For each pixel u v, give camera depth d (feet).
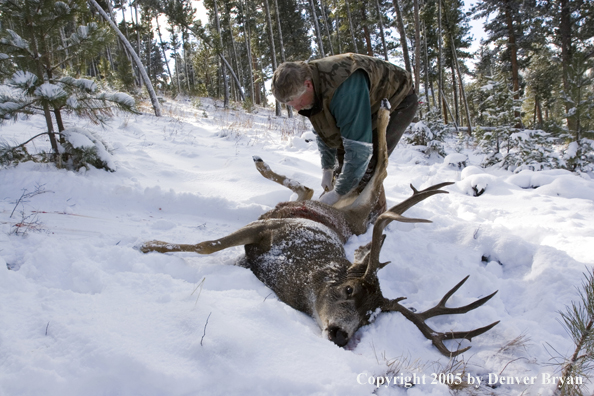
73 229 11.82
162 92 80.38
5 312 6.95
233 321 7.47
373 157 13.91
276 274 10.26
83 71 20.18
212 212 15.25
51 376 5.62
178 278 10.00
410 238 13.79
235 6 97.76
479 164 34.01
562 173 26.45
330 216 12.47
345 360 7.19
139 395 5.84
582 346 7.35
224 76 75.72
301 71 11.14
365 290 8.77
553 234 15.40
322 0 82.17
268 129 43.06
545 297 10.36
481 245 13.56
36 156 16.69
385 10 89.30
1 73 15.69
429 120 36.86
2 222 11.35
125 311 7.51
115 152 20.44
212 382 6.13
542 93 88.53
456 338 8.75
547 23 65.31
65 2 16.60
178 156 23.26
